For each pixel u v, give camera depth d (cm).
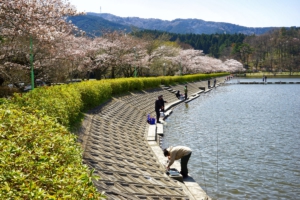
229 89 6331
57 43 1981
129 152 1225
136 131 1738
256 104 3669
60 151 530
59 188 386
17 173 376
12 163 412
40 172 427
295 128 2133
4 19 1362
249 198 977
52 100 959
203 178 1142
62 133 665
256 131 2041
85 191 382
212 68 9662
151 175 1030
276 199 971
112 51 4244
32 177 405
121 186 820
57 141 562
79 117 1289
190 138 1822
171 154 1080
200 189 995
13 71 1784
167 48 6247
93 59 4075
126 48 4466
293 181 1116
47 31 1470
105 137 1252
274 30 17138
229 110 3120
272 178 1145
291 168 1259
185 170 1092
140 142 1521
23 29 1406
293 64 12950
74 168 459
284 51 13988
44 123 673
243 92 5553
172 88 4300
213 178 1142
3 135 520
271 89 6312
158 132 1866
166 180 1027
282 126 2217
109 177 841
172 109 3127
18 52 1755
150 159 1262
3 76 1706
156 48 6088
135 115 2144
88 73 4538
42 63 1994
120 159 1068
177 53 6688
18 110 756
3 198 323
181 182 1052
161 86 4028
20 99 895
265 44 15238
